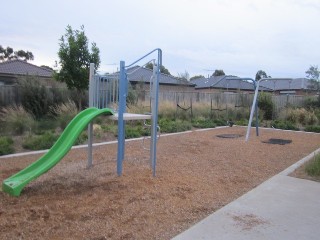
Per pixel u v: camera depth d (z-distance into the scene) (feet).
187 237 10.48
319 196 14.88
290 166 21.01
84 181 16.26
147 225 11.40
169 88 101.76
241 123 50.24
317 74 101.50
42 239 10.08
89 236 10.37
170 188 15.47
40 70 78.18
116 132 31.78
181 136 33.81
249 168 20.36
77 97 46.29
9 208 12.48
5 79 69.26
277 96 60.64
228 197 14.76
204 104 55.36
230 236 10.64
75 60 44.96
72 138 15.31
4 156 21.84
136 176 17.29
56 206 12.75
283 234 10.89
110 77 20.04
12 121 31.04
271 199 14.32
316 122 52.26
